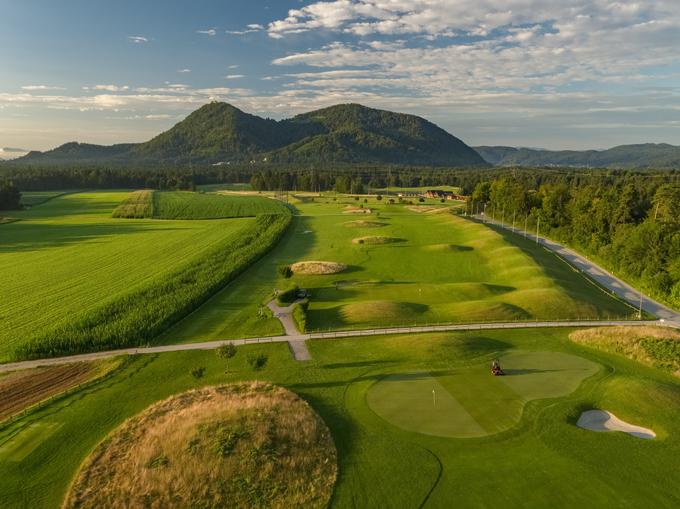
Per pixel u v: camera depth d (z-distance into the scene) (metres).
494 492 34.66
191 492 35.31
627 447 40.16
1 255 123.69
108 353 62.53
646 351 60.50
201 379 54.22
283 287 94.50
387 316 75.00
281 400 47.47
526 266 107.75
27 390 52.19
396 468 37.62
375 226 167.00
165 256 121.31
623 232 126.00
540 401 47.94
